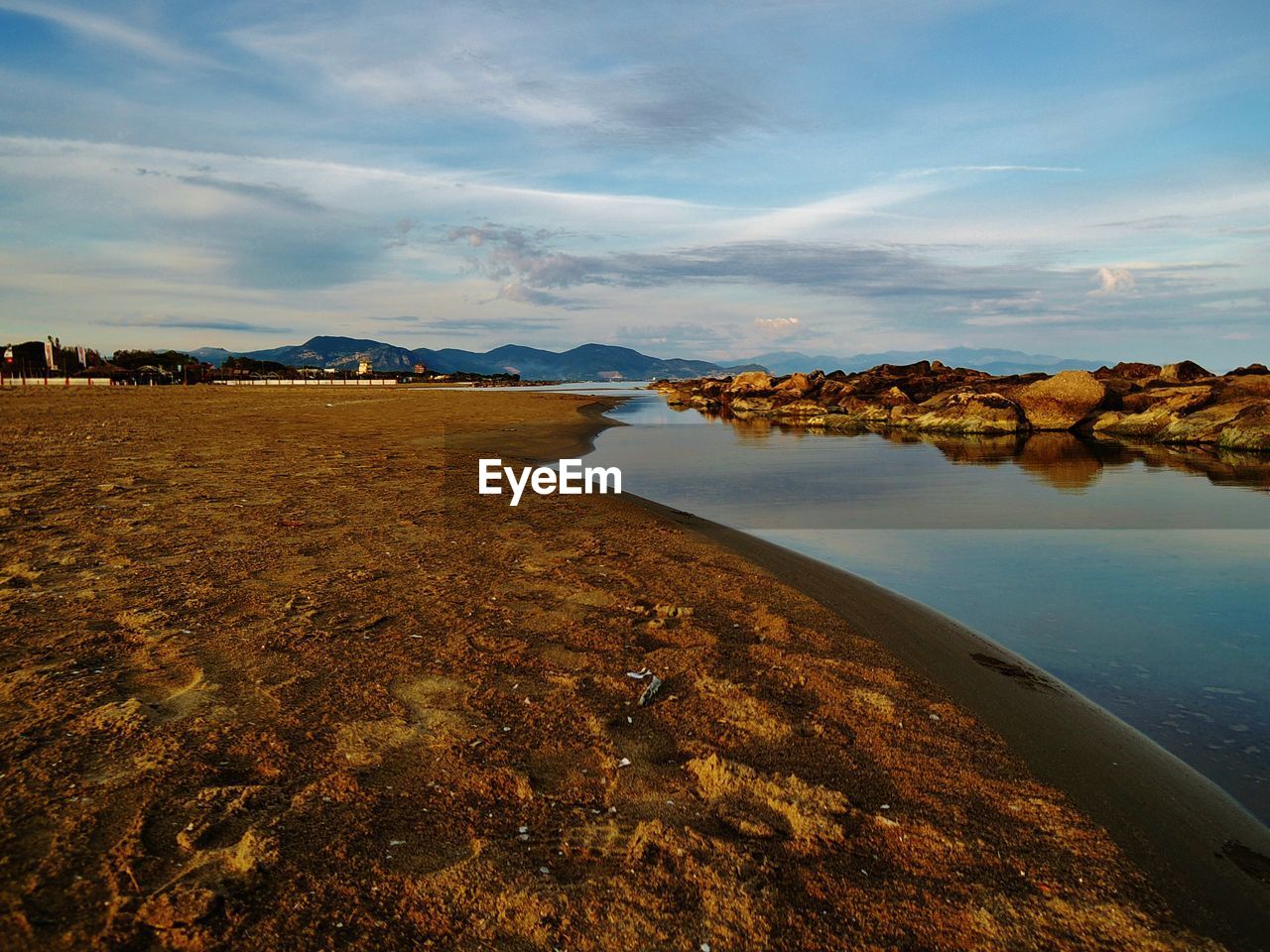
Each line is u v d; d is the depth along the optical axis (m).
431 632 5.98
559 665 5.43
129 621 5.88
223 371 126.94
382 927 2.82
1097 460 20.20
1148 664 5.88
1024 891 3.18
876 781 4.02
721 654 5.79
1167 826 3.73
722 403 58.03
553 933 2.84
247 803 3.54
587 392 97.25
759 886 3.14
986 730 4.69
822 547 10.02
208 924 2.76
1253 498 13.87
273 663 5.21
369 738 4.25
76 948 2.61
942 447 24.16
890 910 3.03
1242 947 2.91
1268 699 5.25
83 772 3.75
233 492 11.52
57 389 61.19
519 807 3.66
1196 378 33.44
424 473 14.36
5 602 6.23
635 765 4.11
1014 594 7.84
